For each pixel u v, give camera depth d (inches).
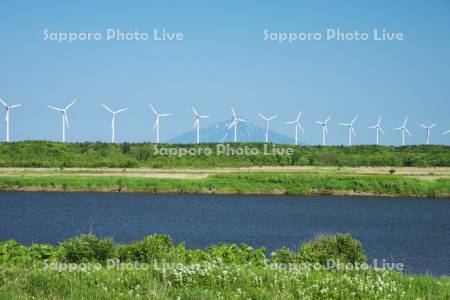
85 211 3125.0
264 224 2652.6
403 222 2856.8
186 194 4148.6
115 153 5634.8
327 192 4185.5
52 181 4234.7
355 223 2785.4
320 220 2869.1
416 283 904.9
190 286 842.8
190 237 2185.0
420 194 4133.9
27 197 3846.0
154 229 2427.4
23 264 977.5
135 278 871.7
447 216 3142.2
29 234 2250.2
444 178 4411.9
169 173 4810.5
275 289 821.9
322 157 5816.9
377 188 4180.6
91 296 770.2
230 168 5300.2
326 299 804.6
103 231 2358.5
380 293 832.3
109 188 4222.4
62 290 799.7
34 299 758.5
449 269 1518.2
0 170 4842.5
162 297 763.4
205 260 1037.8
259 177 4355.3
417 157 6063.0
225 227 2519.7
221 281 868.6
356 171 5078.7
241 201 3762.3
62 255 1030.4
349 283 867.4
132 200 3747.5
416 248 1966.0
